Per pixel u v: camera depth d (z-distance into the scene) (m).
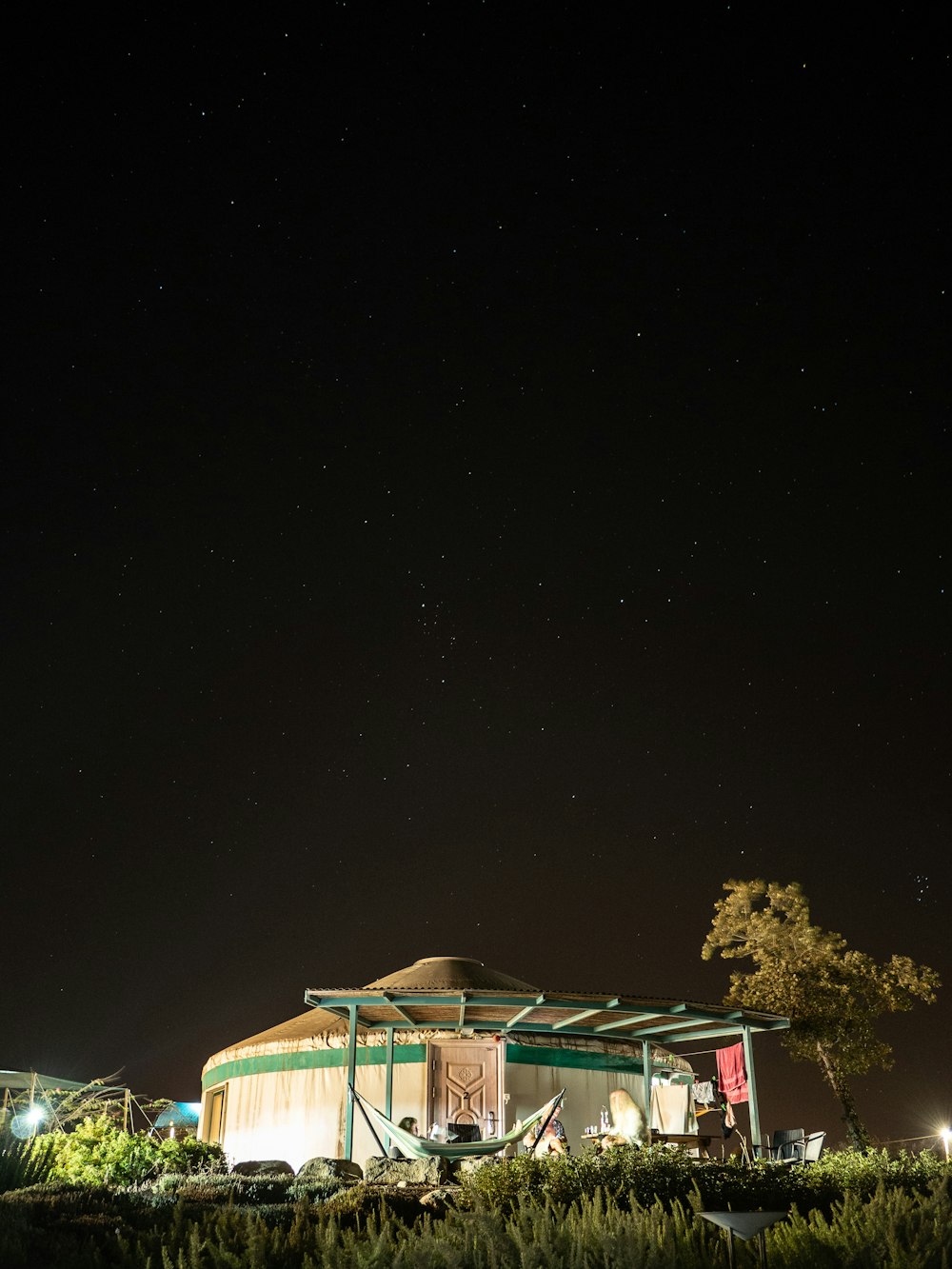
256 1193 11.10
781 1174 11.27
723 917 24.92
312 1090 19.88
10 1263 7.38
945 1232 8.22
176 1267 7.38
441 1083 19.12
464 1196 10.52
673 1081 21.78
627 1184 10.44
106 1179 12.87
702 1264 7.48
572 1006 16.94
